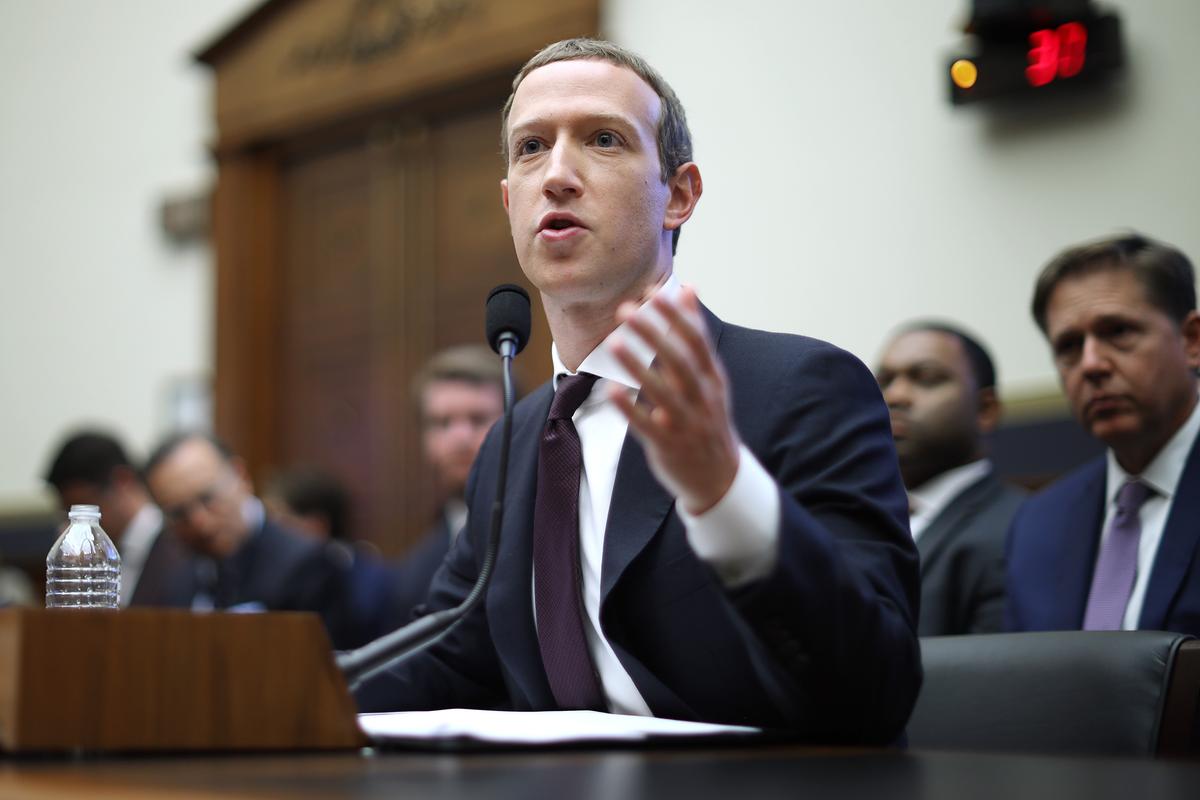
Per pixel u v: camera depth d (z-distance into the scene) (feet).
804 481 5.06
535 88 5.74
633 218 5.60
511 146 5.82
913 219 14.99
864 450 5.11
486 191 19.99
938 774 3.33
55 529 23.90
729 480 4.02
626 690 5.27
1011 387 13.99
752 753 3.99
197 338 22.89
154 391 23.27
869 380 5.42
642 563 5.19
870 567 4.69
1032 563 8.11
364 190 21.42
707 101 16.90
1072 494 8.24
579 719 4.45
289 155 22.41
